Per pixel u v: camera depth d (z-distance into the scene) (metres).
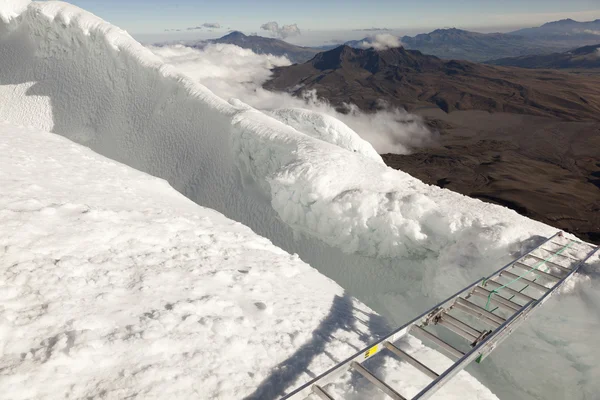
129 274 4.97
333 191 11.02
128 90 23.00
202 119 18.31
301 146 13.13
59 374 3.18
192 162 17.47
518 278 6.21
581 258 7.74
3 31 30.69
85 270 4.70
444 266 8.70
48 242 4.97
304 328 5.02
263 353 4.28
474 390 4.46
